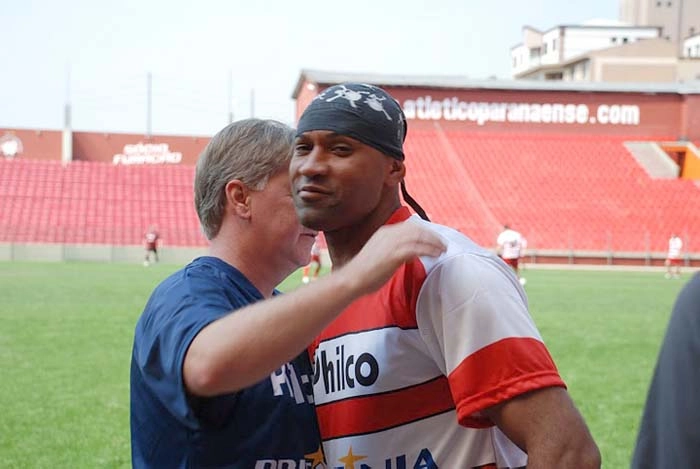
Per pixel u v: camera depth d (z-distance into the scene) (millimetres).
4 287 23047
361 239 2406
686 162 50156
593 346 13477
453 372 2189
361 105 2268
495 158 48750
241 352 1967
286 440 2455
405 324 2324
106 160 52250
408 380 2354
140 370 2354
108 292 21688
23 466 6621
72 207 45250
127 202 46312
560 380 2164
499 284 2203
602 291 25469
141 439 2412
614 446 7270
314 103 2322
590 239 43531
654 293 24828
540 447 2096
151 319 2340
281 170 2613
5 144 51125
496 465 2373
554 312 18828
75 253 39125
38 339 13508
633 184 47250
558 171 47938
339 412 2455
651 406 1785
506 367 2127
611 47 69625
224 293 2422
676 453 1690
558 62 82375
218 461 2354
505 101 49844
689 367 1696
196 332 2113
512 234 29484
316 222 2316
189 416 2193
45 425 7961
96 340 13438
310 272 33344
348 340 2434
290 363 2562
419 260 2283
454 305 2182
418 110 49531
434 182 46719
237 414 2379
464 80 49375
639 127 50281
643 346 13492
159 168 49781
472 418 2199
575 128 50219
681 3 99500
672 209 45656
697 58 69250
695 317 1719
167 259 39719
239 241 2650
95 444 7301
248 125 2654
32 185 46438
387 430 2375
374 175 2295
